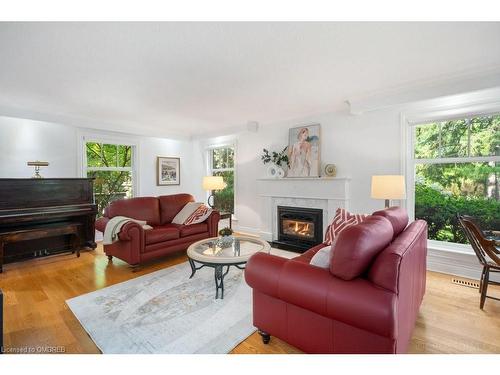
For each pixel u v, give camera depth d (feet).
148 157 18.06
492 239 7.73
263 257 5.51
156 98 11.42
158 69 8.35
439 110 10.19
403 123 11.02
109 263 11.44
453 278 9.59
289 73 8.77
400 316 4.25
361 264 4.27
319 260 5.25
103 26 5.96
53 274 10.13
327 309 4.41
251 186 17.31
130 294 8.32
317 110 13.43
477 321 6.71
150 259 10.89
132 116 14.74
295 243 14.15
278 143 15.69
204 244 9.95
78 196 13.14
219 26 6.01
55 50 7.06
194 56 7.48
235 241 9.84
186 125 17.29
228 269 9.62
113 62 7.82
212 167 20.29
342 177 12.49
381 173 11.72
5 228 11.27
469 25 6.01
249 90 10.45
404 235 5.42
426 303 7.70
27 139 13.06
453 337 6.02
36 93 10.66
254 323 5.77
